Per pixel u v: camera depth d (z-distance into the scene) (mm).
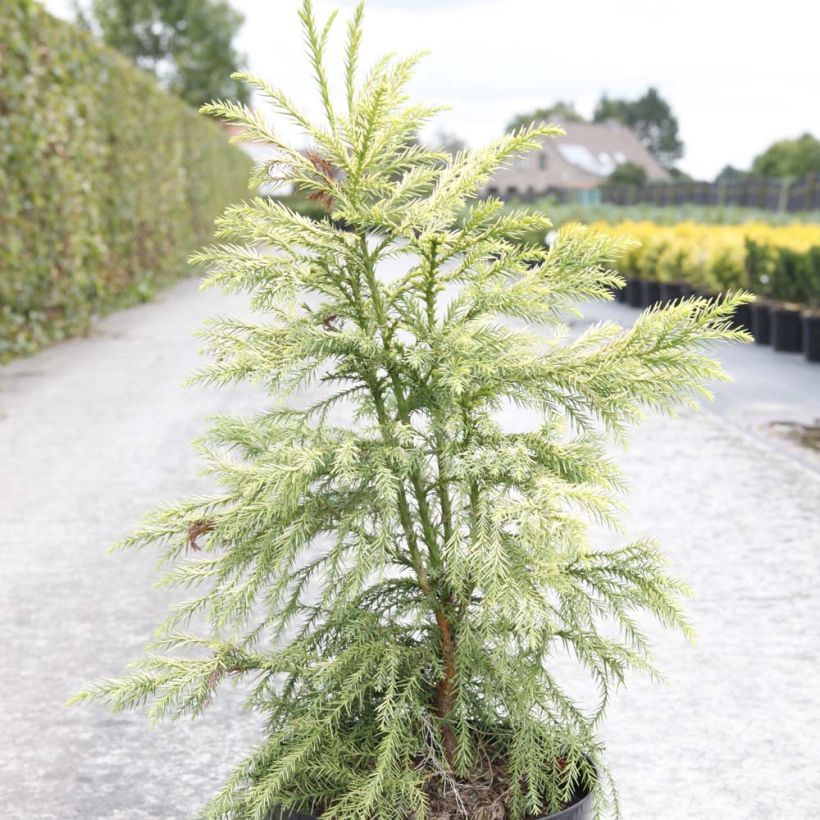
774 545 4750
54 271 11500
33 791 2828
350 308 1926
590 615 1990
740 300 1772
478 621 1928
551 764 1903
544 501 1707
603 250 1842
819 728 3105
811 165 77938
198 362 10281
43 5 11211
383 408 1976
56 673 3557
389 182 1915
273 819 1864
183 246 20781
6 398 8539
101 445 6891
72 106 12375
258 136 1812
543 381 1880
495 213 1801
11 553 4812
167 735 3135
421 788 1853
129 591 4328
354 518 1822
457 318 1931
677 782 2820
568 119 113312
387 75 1793
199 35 51094
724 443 6789
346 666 1897
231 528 1832
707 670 3506
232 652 1941
